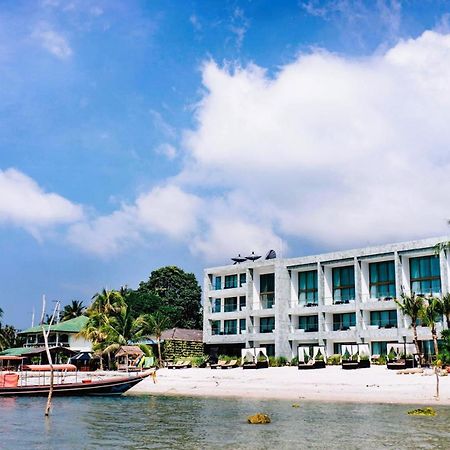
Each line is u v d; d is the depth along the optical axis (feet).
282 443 81.71
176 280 382.42
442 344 189.78
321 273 241.96
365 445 78.59
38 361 282.56
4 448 82.94
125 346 251.19
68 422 110.01
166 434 92.63
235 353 272.92
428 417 105.29
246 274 270.05
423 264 217.36
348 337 226.99
